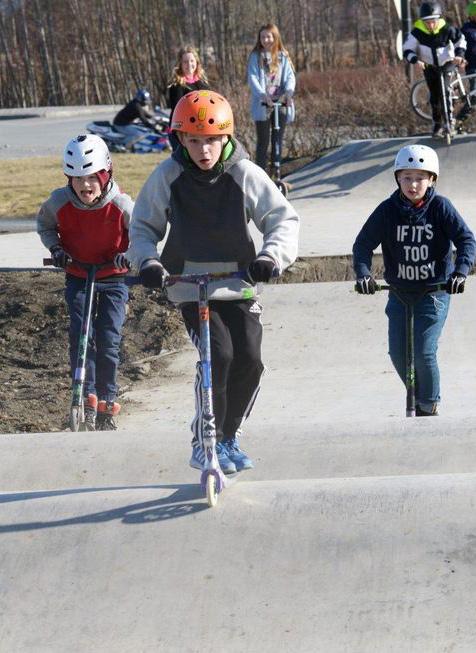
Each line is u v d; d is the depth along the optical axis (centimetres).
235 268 1159
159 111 6188
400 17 4931
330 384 2034
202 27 12338
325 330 2336
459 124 4062
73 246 1669
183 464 1434
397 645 955
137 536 1114
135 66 12644
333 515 1123
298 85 7681
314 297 2492
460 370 2067
